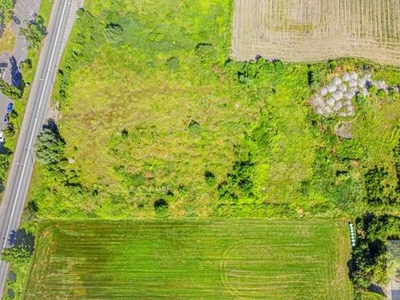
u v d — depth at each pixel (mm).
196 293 74750
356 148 80500
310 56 85625
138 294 74812
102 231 77500
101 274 75625
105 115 82750
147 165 80188
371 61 85500
